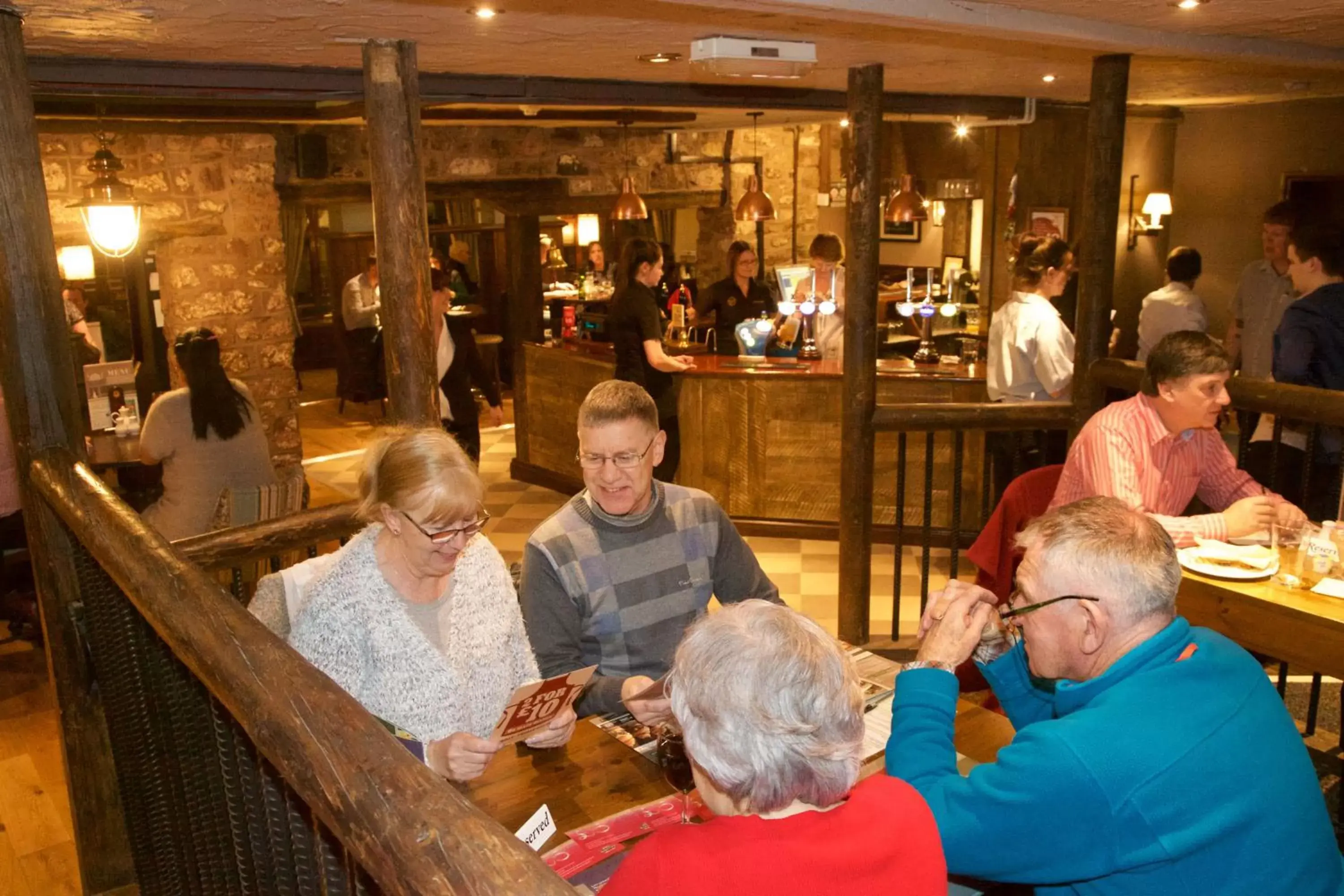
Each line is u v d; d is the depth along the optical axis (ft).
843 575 14.96
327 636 6.63
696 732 4.06
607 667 7.72
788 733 3.94
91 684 8.70
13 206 7.90
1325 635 8.07
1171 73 15.93
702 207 33.42
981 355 28.48
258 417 14.76
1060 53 12.46
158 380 24.00
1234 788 5.11
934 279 34.76
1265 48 12.79
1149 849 5.04
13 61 7.74
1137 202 29.27
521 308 26.78
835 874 3.83
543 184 27.99
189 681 5.83
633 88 14.35
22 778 12.31
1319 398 10.68
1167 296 21.11
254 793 4.92
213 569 8.86
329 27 9.00
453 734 6.18
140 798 8.09
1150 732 5.16
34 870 10.55
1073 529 5.77
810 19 9.32
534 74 13.23
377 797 3.43
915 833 4.15
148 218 22.29
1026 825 5.10
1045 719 6.55
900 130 32.86
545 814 5.60
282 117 18.67
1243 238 28.71
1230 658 5.63
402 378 10.14
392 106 9.81
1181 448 10.03
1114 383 13.12
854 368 14.16
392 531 6.43
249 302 23.98
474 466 6.54
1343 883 5.44
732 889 3.76
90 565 7.88
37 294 8.07
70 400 8.35
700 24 9.64
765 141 34.12
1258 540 9.56
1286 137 27.25
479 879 2.95
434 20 8.77
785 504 20.63
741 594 8.20
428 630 6.83
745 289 26.18
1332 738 11.82
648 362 20.13
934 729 5.75
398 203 9.91
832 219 36.01
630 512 7.68
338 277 40.52
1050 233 27.14
